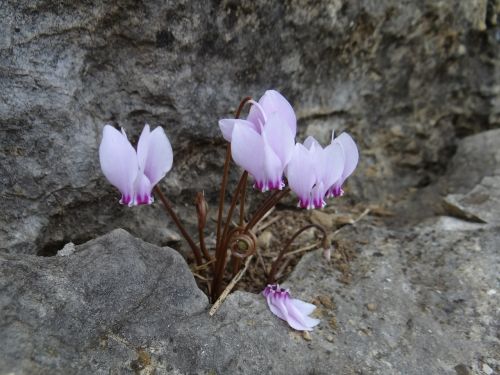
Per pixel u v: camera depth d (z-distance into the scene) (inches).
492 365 4.7
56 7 4.7
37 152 4.9
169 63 5.3
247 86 5.9
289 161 4.1
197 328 4.4
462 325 5.0
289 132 4.0
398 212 7.0
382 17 6.5
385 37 6.7
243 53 5.7
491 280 5.4
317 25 6.1
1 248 4.9
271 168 4.1
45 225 5.1
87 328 4.1
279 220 6.6
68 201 5.2
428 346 4.8
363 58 6.7
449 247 5.9
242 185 5.1
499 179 6.7
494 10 7.6
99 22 4.9
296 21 5.9
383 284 5.4
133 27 5.0
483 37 7.6
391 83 7.1
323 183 4.2
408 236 6.1
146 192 4.1
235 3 5.4
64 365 3.8
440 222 6.3
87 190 5.2
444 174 7.5
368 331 4.8
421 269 5.6
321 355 4.5
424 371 4.5
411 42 7.0
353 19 6.3
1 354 3.7
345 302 5.1
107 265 4.4
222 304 4.7
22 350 3.7
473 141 7.4
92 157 5.1
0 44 4.6
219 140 5.8
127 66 5.2
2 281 4.1
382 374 4.4
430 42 7.1
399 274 5.5
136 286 4.4
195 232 6.0
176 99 5.4
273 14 5.7
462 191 6.9
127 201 4.0
